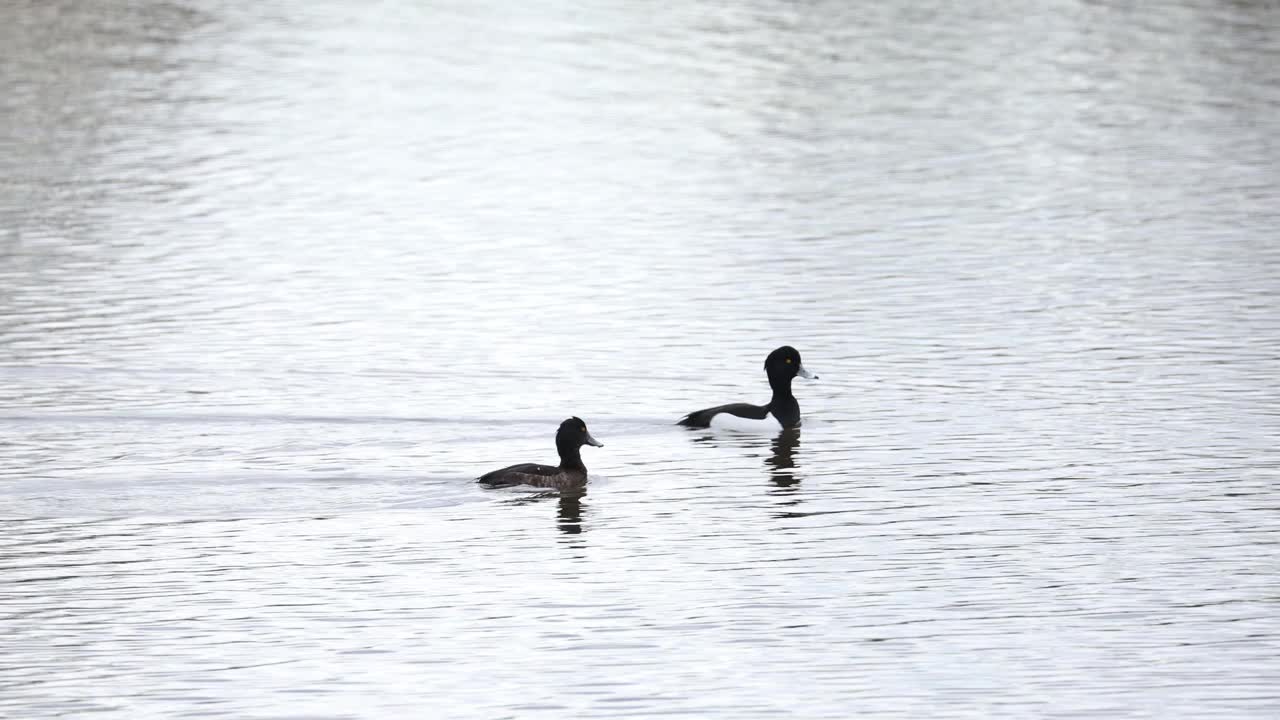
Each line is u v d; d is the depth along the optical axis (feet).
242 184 164.96
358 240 143.95
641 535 76.59
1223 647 63.67
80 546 74.74
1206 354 107.45
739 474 85.76
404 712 58.44
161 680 61.21
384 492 82.38
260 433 92.02
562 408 97.76
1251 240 140.15
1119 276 128.88
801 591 69.56
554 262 136.26
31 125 190.29
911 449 89.66
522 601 68.54
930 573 71.61
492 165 174.50
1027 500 81.05
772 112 198.39
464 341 112.78
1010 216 150.20
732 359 108.37
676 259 136.87
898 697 59.62
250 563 72.79
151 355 108.47
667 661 62.75
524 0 279.08
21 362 106.42
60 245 140.77
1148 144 179.63
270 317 119.03
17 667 62.28
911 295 124.36
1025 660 62.64
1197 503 80.23
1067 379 102.53
